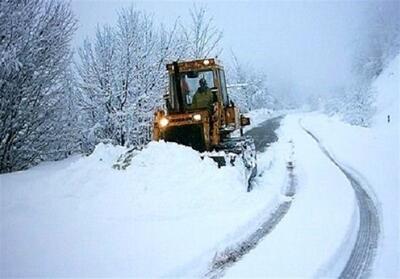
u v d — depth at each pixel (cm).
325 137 2609
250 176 1210
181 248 673
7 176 1123
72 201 916
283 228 809
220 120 1205
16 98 1288
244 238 755
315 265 619
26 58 1271
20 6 1266
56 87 1411
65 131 1497
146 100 1647
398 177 1248
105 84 1656
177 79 1177
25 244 699
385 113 3369
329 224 816
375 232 806
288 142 2450
